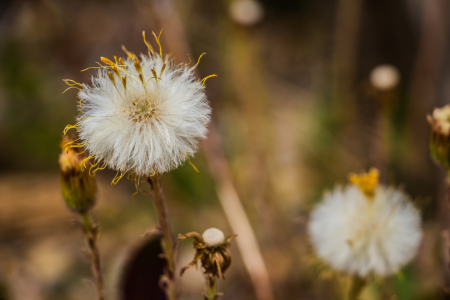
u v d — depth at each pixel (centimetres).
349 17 39
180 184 37
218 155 31
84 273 34
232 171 38
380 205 22
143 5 30
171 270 19
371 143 41
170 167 17
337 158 40
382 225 21
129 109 18
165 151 17
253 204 36
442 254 27
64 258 36
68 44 41
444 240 27
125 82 18
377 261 21
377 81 27
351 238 21
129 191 41
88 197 20
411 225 22
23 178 42
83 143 18
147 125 18
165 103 18
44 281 33
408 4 41
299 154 42
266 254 33
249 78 35
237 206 30
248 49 35
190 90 18
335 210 22
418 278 27
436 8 35
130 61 19
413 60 41
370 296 26
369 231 21
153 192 18
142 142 18
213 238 18
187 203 37
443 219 28
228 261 18
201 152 37
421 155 37
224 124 42
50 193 40
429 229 30
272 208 35
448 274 26
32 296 32
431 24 35
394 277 26
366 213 21
